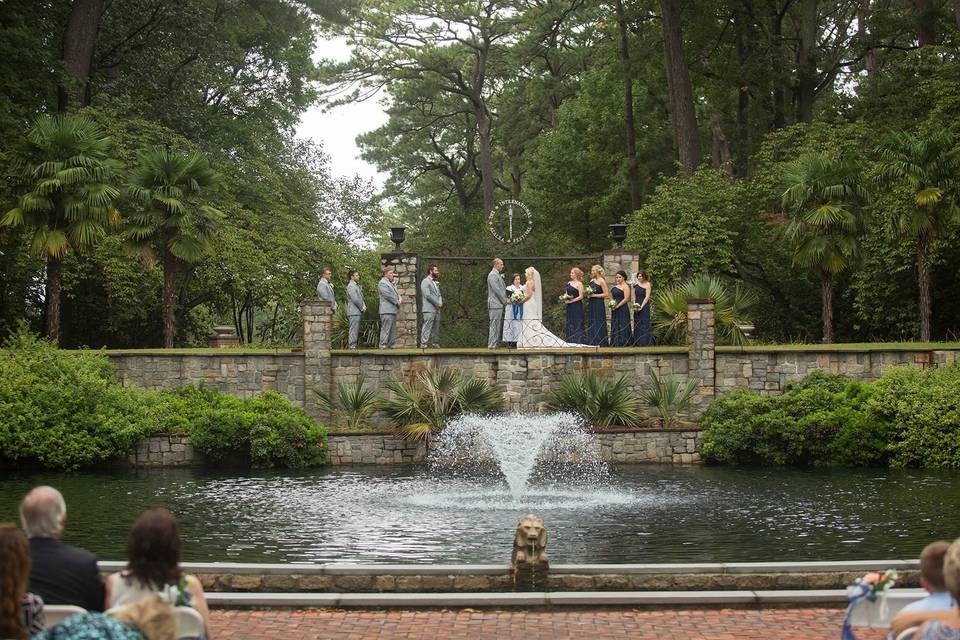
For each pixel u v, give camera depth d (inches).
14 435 889.5
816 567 398.0
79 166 1035.3
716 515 636.7
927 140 1063.0
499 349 1034.7
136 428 925.8
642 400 1018.1
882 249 1268.5
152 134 1425.9
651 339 1093.8
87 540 552.1
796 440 928.9
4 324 1379.2
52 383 936.9
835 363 999.6
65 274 1310.3
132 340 1558.8
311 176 1729.8
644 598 366.9
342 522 614.5
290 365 1036.5
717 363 1015.6
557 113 2027.6
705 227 1320.1
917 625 236.5
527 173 2036.2
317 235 1620.3
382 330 1109.1
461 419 967.6
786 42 1779.0
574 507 676.7
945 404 893.8
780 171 1378.0
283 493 751.7
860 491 741.9
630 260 1150.3
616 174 1862.7
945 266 1257.4
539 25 1895.9
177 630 233.3
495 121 2252.7
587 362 1026.7
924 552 245.4
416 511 661.3
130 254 1101.1
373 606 368.5
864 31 1749.5
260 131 1701.5
